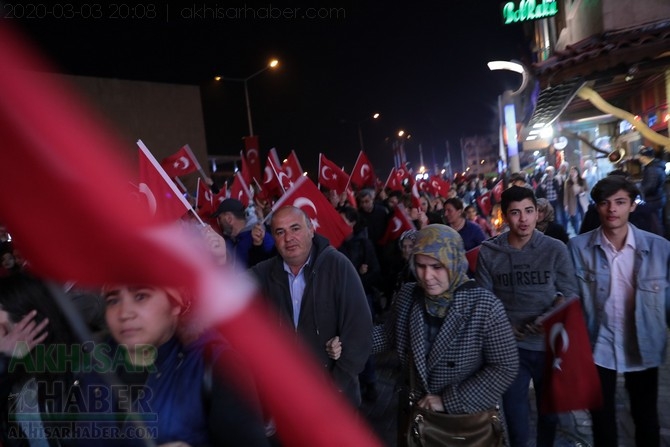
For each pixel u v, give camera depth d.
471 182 22.08
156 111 27.45
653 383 3.53
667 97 11.84
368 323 3.55
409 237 5.72
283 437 3.16
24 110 1.18
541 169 21.34
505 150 25.20
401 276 5.81
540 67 9.04
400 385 3.12
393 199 10.26
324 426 3.25
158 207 3.64
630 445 4.26
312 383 3.37
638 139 14.02
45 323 1.90
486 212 13.88
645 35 8.27
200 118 29.58
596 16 12.90
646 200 8.77
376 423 5.09
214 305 1.90
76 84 23.56
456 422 2.76
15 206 1.25
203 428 1.73
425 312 2.97
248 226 5.45
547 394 3.26
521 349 3.70
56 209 1.31
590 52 8.41
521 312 3.75
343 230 5.52
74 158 1.33
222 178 34.66
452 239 2.84
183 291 1.78
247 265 5.21
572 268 3.68
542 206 5.37
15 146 1.19
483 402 2.77
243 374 1.76
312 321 3.59
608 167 15.84
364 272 6.65
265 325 3.30
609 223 3.46
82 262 1.43
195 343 1.80
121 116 25.62
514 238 3.86
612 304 3.54
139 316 1.71
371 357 5.53
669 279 3.39
